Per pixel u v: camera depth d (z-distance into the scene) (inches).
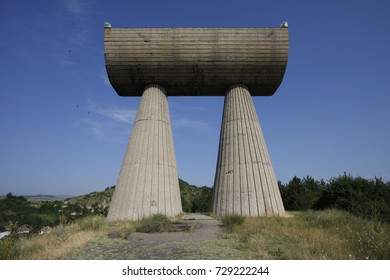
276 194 828.6
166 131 915.4
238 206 796.0
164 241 443.2
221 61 919.7
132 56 914.7
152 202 789.2
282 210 816.3
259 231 494.6
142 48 913.5
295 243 399.5
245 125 895.1
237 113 916.0
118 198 808.3
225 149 891.4
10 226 375.6
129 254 362.3
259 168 837.2
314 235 431.2
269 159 885.2
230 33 922.7
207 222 663.1
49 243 406.3
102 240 446.3
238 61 920.9
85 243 424.2
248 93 966.4
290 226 552.1
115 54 914.7
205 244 410.9
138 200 788.0
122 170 859.4
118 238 466.3
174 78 949.2
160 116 919.0
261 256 335.6
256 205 789.9
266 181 826.2
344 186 1036.5
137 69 931.3
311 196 1267.2
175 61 918.4
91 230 538.9
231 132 899.4
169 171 861.8
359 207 825.5
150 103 928.3
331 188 1075.3
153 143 866.1
